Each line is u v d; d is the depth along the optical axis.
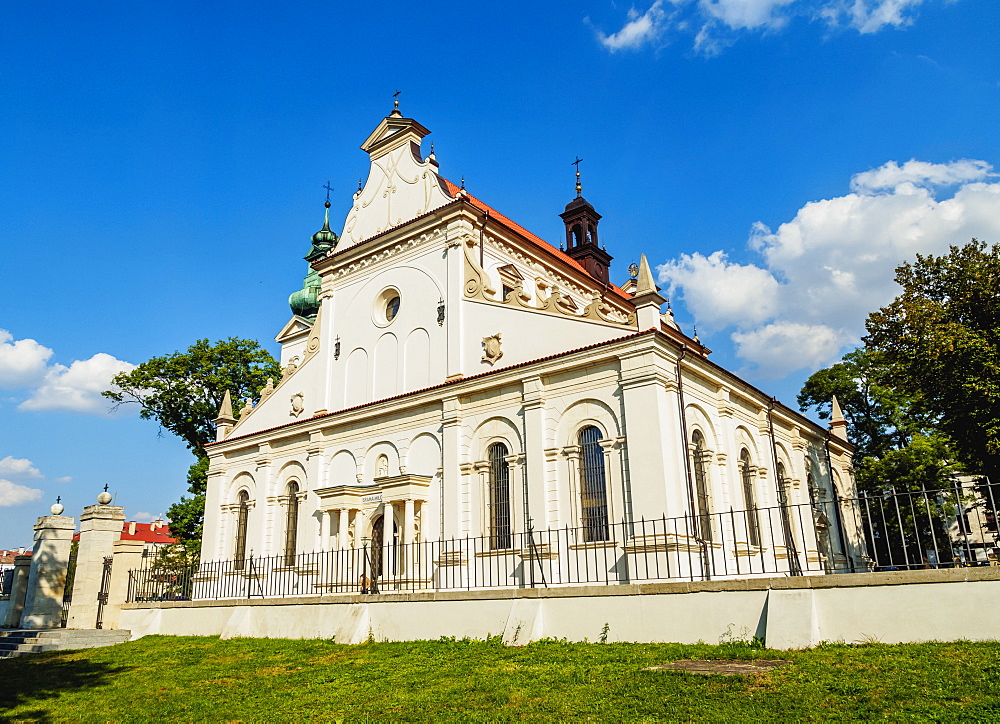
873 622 12.88
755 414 30.25
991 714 8.94
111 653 21.84
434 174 30.75
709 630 14.46
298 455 31.55
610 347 22.78
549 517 23.12
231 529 33.31
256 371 46.72
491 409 25.53
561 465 23.41
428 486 26.56
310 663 16.98
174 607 25.53
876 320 30.14
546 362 24.12
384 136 33.50
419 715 11.70
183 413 44.50
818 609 13.45
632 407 22.06
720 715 10.00
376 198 33.00
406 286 29.94
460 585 24.44
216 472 34.91
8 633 25.91
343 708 12.56
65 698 15.71
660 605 15.16
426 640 18.20
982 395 24.61
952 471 38.31
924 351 26.95
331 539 28.38
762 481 29.19
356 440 29.56
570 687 12.21
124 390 43.97
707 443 25.23
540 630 16.47
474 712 11.49
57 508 28.92
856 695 10.19
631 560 21.03
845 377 45.97
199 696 14.68
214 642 21.88
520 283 30.05
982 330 26.00
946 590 12.36
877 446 44.91
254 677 16.00
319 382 31.80
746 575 25.31
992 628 11.84
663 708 10.55
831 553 35.44
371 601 19.77
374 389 29.88
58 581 28.12
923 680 10.41
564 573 22.44
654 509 20.94
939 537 39.88
